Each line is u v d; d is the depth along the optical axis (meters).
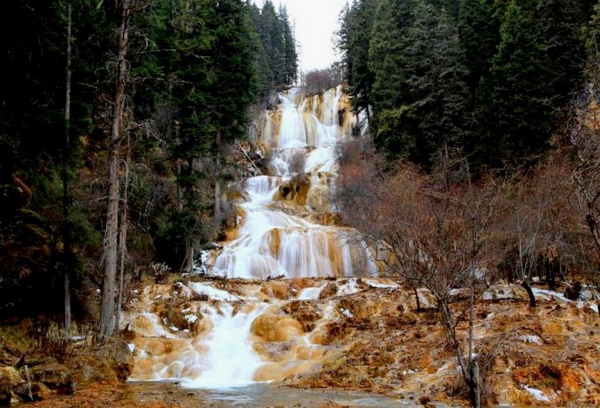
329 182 36.94
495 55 29.16
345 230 28.44
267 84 59.94
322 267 27.23
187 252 23.98
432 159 29.08
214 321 17.06
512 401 9.44
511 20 28.75
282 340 15.70
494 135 27.55
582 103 22.52
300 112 57.56
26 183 14.29
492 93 28.12
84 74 16.94
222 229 29.61
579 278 19.88
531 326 12.82
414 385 10.90
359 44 42.00
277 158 47.69
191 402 9.83
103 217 17.72
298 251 27.62
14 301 14.23
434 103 31.73
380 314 17.16
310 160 46.41
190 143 24.11
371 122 38.31
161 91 25.05
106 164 20.02
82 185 17.05
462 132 29.77
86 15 17.14
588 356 10.66
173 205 26.31
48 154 14.73
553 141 20.77
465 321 14.59
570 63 27.05
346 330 15.57
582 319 13.77
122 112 14.98
